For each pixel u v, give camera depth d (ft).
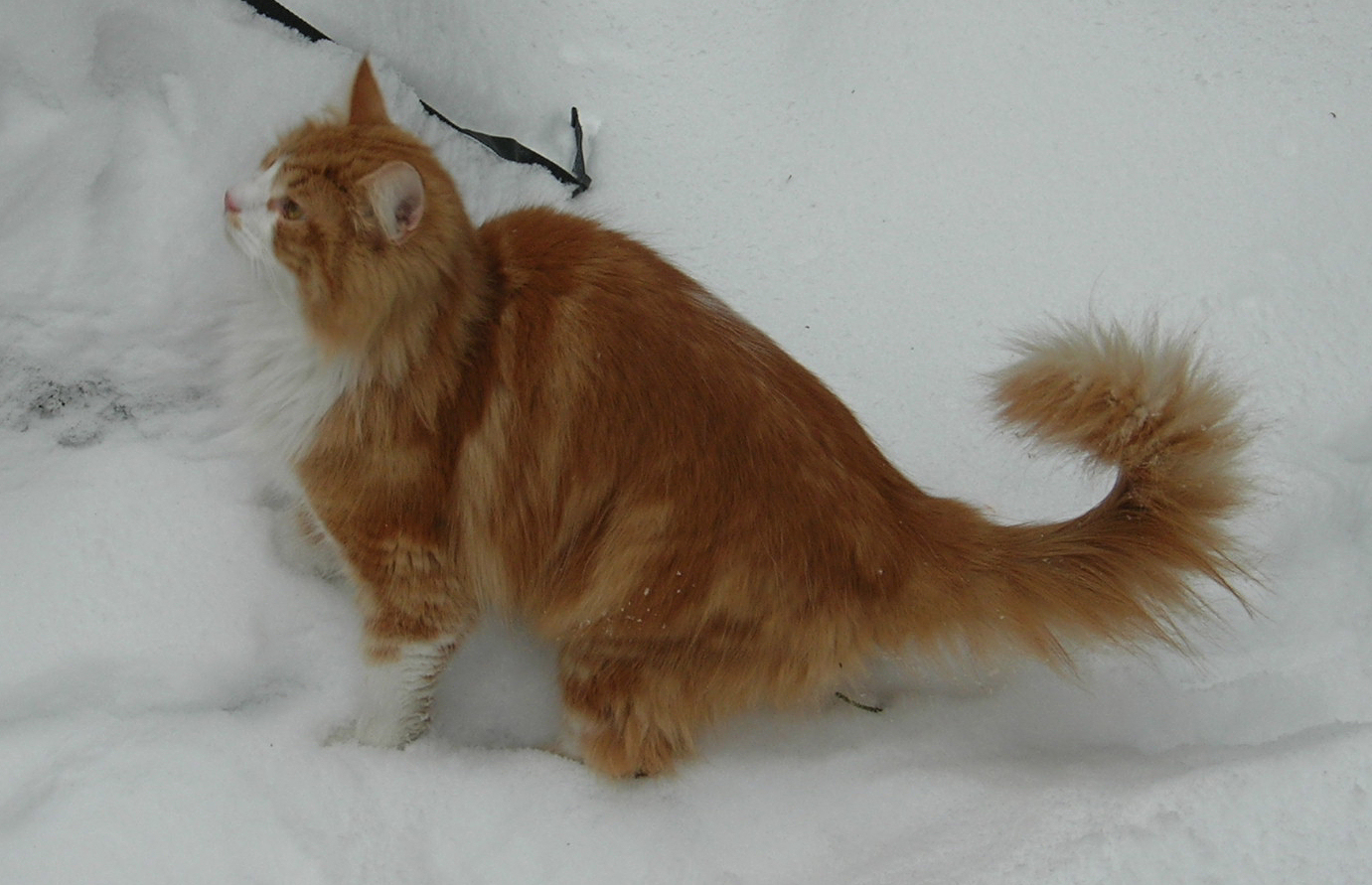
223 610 9.04
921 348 11.27
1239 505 7.82
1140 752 8.55
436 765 8.49
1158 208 11.78
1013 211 11.89
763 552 7.80
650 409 7.82
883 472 8.46
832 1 12.48
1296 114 12.06
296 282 7.25
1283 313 11.06
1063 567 8.04
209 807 7.76
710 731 8.82
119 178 9.36
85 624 8.70
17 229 9.02
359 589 8.51
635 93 12.32
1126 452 7.63
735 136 12.26
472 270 7.66
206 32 9.71
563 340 7.85
